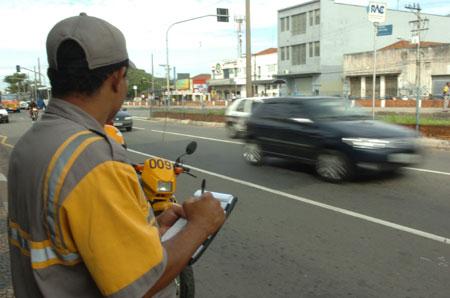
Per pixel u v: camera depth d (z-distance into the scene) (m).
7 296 3.86
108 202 1.23
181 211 1.80
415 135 8.68
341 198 7.29
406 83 47.06
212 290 4.06
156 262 1.27
